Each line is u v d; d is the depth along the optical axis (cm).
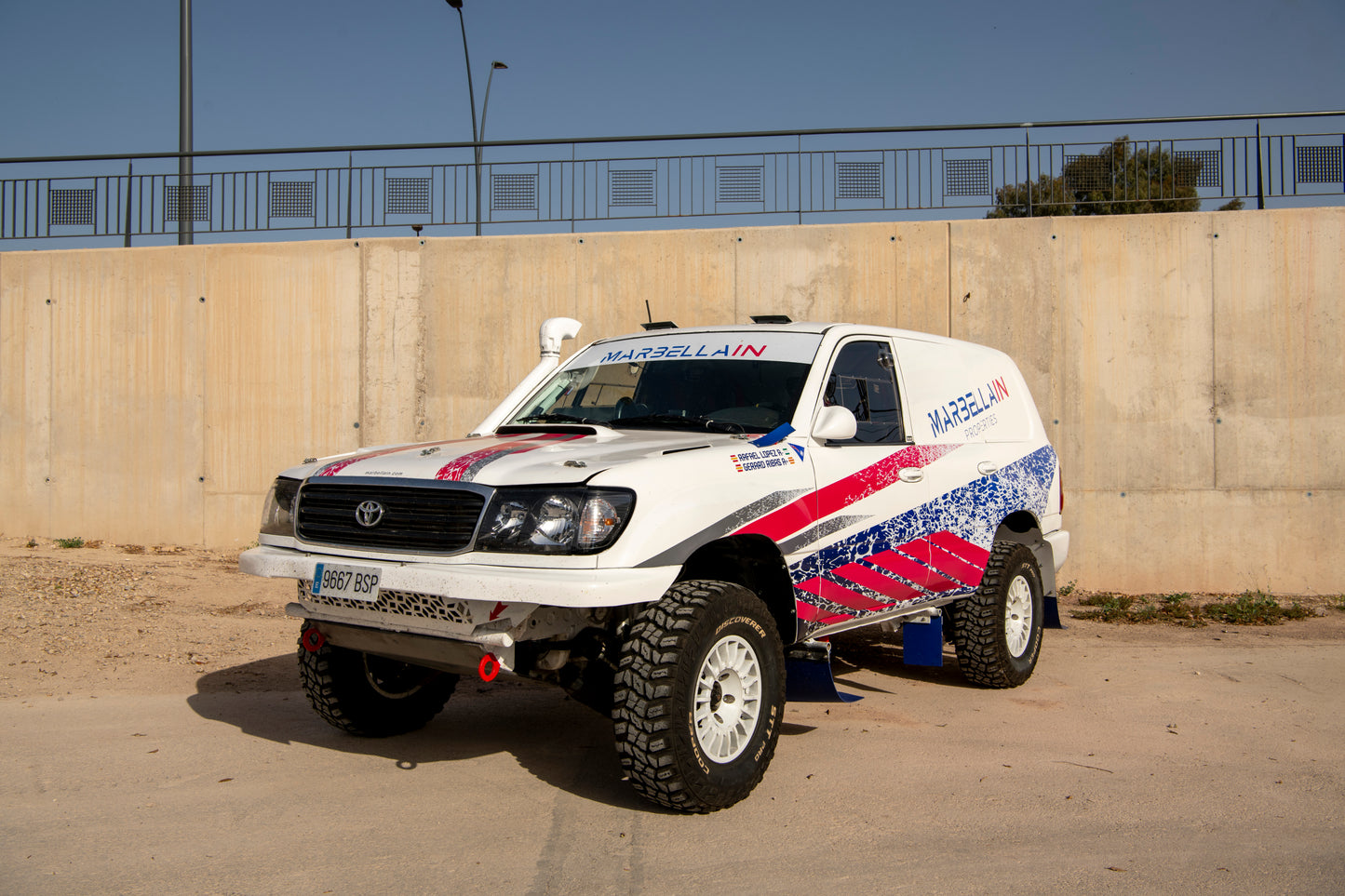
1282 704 577
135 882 321
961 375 616
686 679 372
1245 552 1005
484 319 1108
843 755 474
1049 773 446
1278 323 1005
